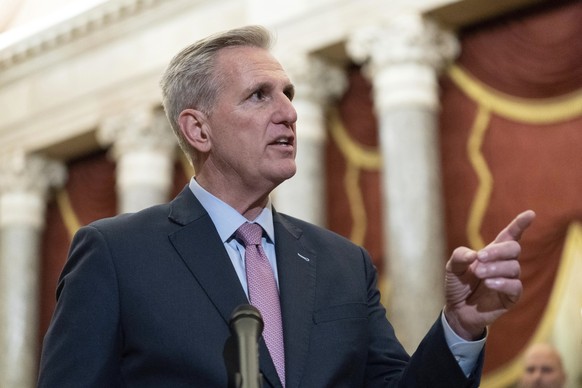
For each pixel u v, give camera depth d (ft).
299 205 39.32
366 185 40.45
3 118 51.96
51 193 52.13
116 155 47.42
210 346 9.18
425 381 9.34
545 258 34.73
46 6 50.31
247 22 43.01
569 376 33.55
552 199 35.35
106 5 47.57
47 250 51.44
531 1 37.11
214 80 10.58
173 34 46.16
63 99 49.83
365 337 10.11
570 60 36.01
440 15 38.29
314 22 40.65
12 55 51.16
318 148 40.47
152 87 46.60
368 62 40.14
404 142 37.01
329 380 9.44
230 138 10.32
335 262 10.64
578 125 35.50
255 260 10.13
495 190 36.83
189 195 10.52
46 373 9.21
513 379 34.04
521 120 36.83
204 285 9.55
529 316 34.35
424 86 37.73
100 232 9.84
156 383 9.11
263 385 9.09
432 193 36.73
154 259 9.69
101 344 9.23
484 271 8.61
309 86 40.57
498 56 37.88
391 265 36.55
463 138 38.04
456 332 9.31
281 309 9.79
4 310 49.55
